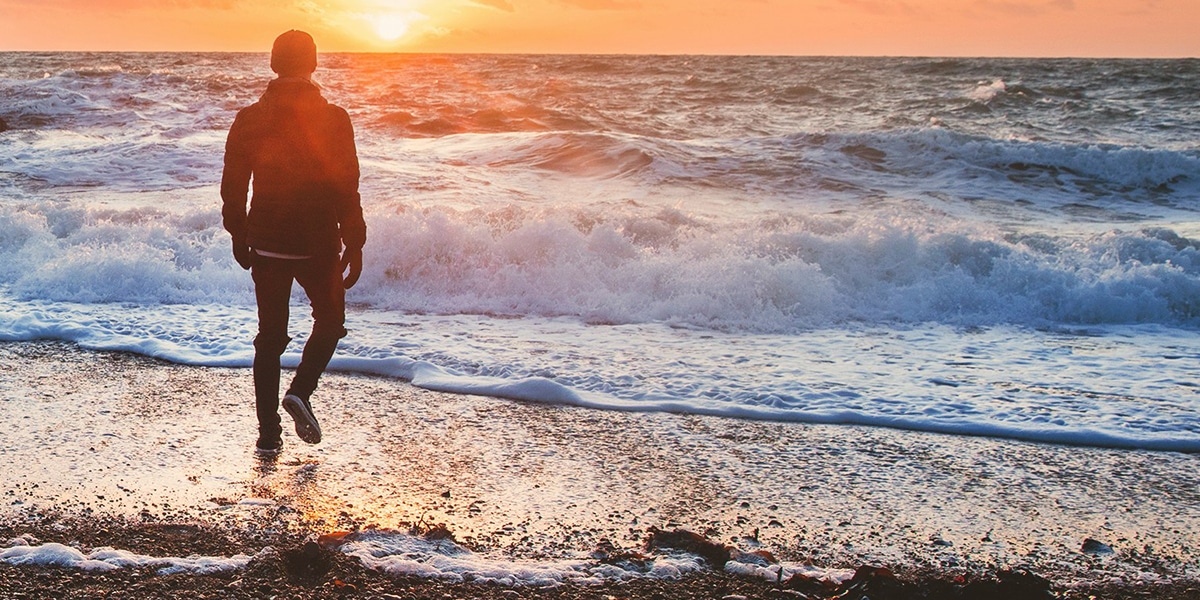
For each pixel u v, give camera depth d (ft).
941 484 12.80
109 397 15.83
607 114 85.92
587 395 16.63
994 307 24.88
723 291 23.80
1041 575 10.10
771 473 13.06
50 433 13.88
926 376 18.49
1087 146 53.57
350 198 12.56
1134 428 15.28
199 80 106.32
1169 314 24.53
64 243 27.89
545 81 140.26
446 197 41.04
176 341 19.80
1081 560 10.51
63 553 9.57
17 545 9.93
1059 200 46.32
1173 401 16.92
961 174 50.96
